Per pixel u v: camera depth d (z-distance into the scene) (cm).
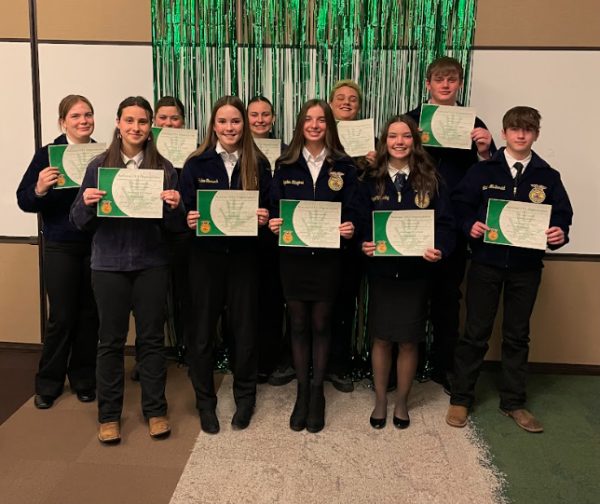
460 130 251
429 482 201
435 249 220
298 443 225
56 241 243
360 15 278
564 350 306
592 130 286
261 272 274
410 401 266
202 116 292
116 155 213
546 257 299
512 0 277
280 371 284
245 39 284
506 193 234
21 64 296
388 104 285
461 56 281
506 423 246
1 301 317
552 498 194
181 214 217
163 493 192
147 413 229
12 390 271
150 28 289
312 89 285
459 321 303
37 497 189
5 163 306
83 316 258
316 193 226
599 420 252
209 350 233
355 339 302
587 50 279
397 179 231
